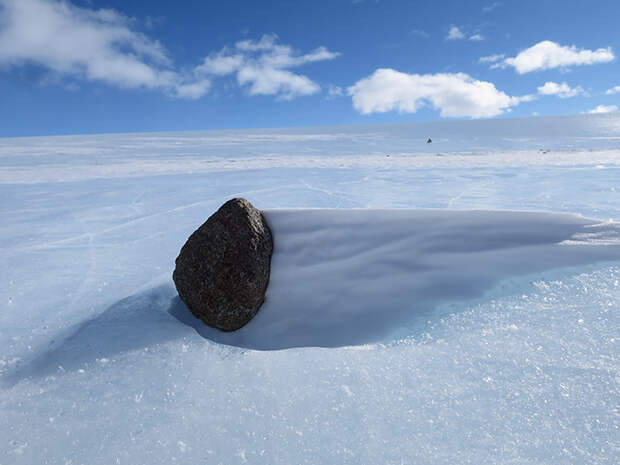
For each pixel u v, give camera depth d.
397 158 12.71
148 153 15.82
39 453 1.08
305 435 1.11
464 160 11.30
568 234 2.24
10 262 3.02
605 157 10.59
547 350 1.45
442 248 2.20
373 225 2.37
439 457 1.00
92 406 1.28
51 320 1.98
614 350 1.41
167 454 1.05
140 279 2.61
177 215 4.80
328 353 1.58
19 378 1.47
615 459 0.96
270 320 1.90
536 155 12.20
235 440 1.10
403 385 1.32
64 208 5.26
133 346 1.66
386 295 1.95
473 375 1.35
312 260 2.18
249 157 13.88
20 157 14.15
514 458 0.99
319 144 20.83
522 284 1.92
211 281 1.86
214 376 1.43
